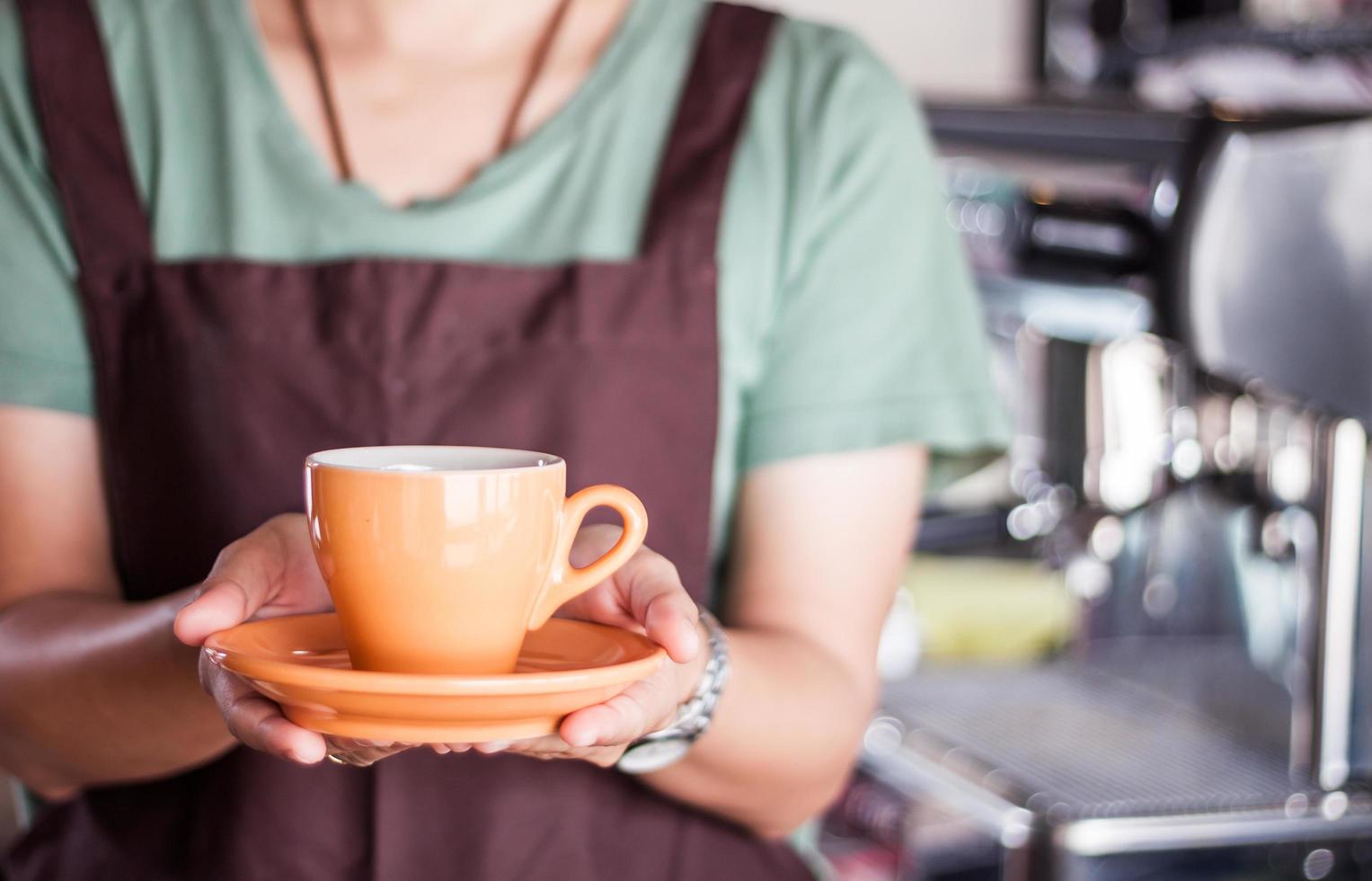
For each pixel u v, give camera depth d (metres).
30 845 0.87
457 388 0.80
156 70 0.85
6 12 0.86
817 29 0.90
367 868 0.80
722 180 0.83
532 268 0.81
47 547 0.81
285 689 0.48
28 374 0.81
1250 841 1.14
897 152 0.86
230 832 0.80
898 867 1.45
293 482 0.80
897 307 0.84
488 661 0.55
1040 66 2.12
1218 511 1.36
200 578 0.81
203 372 0.80
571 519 0.57
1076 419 1.45
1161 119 1.16
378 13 0.85
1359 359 1.15
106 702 0.71
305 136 0.84
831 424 0.81
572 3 0.87
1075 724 1.38
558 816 0.81
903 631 1.58
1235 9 1.82
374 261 0.81
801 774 0.76
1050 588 1.64
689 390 0.81
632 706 0.53
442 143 0.86
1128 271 1.21
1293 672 1.24
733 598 0.83
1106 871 1.25
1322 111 1.13
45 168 0.83
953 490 1.68
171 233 0.84
